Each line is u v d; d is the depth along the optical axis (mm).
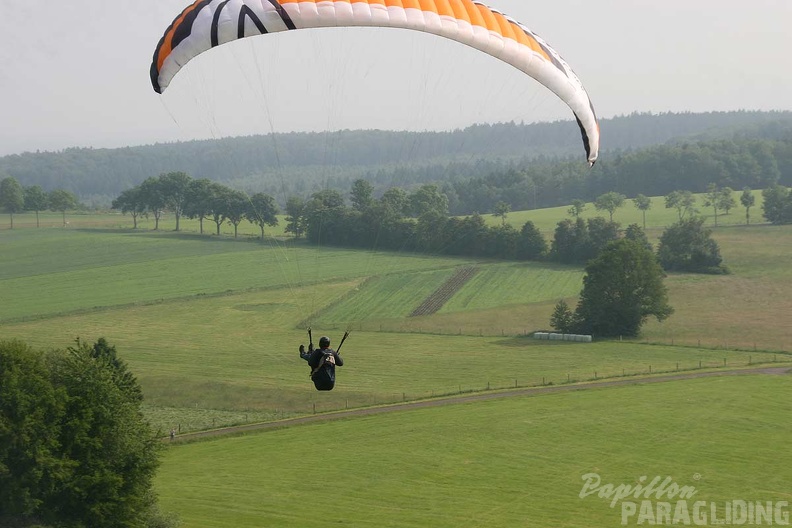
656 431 97875
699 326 163000
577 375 128375
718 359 137125
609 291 159500
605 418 103312
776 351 141375
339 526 70375
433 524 71000
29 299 199250
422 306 178875
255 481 82250
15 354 66250
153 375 130250
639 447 92188
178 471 85625
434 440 95562
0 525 61688
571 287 192625
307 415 108000
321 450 92500
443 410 108438
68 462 63531
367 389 121188
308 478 83125
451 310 176375
